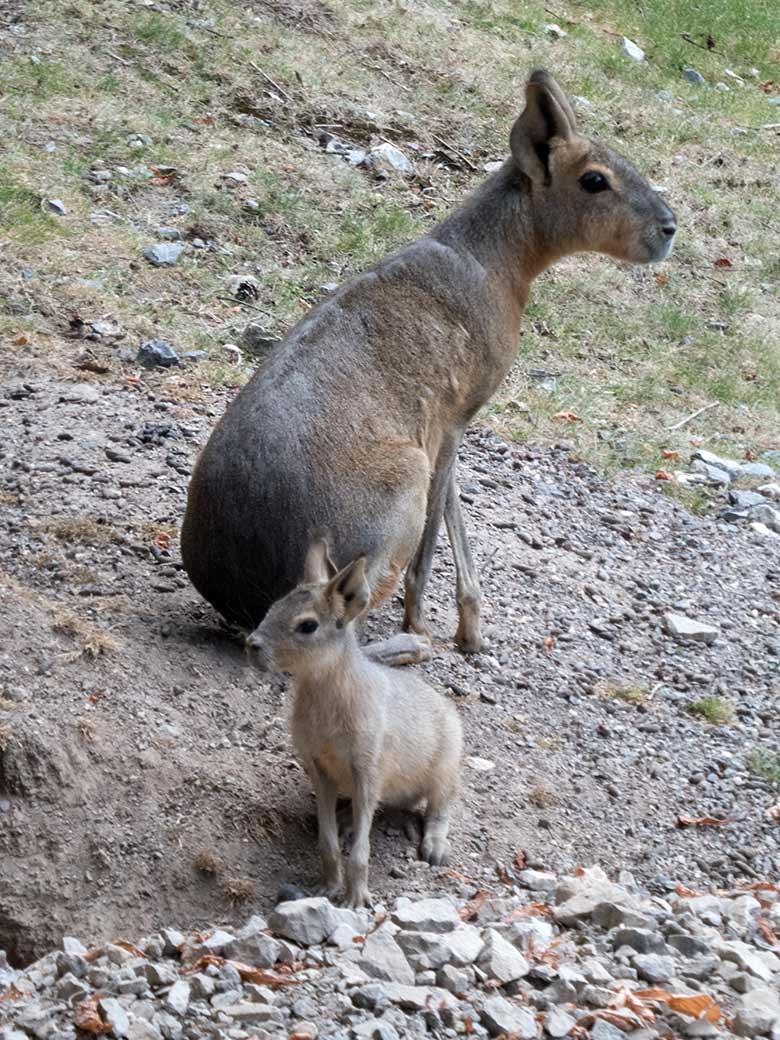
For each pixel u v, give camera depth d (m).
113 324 13.98
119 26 19.27
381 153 18.50
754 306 18.22
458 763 8.27
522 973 6.64
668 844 8.81
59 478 10.88
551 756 9.34
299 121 18.75
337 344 9.28
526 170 9.86
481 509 12.43
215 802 8.05
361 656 7.70
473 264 9.80
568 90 21.81
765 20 26.73
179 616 9.48
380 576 9.17
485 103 20.56
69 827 7.83
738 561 12.79
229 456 8.88
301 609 7.32
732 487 14.28
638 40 24.95
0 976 6.58
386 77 20.45
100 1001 6.11
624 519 13.11
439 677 9.82
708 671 10.90
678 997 6.50
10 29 18.55
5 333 13.37
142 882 7.73
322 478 8.88
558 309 17.00
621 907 7.39
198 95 18.50
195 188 16.58
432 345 9.52
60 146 16.64
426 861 8.09
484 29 22.92
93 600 9.42
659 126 21.69
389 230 16.98
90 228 15.41
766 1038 6.36
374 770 7.58
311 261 16.11
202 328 14.35
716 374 16.50
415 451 9.20
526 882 8.03
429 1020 6.18
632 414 15.33
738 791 9.47
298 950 6.86
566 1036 6.13
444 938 6.84
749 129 22.61
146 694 8.61
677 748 9.80
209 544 8.97
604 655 10.73
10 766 7.90
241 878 7.79
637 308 17.47
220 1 20.80
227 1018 6.10
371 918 7.27
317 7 21.56
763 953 7.32
